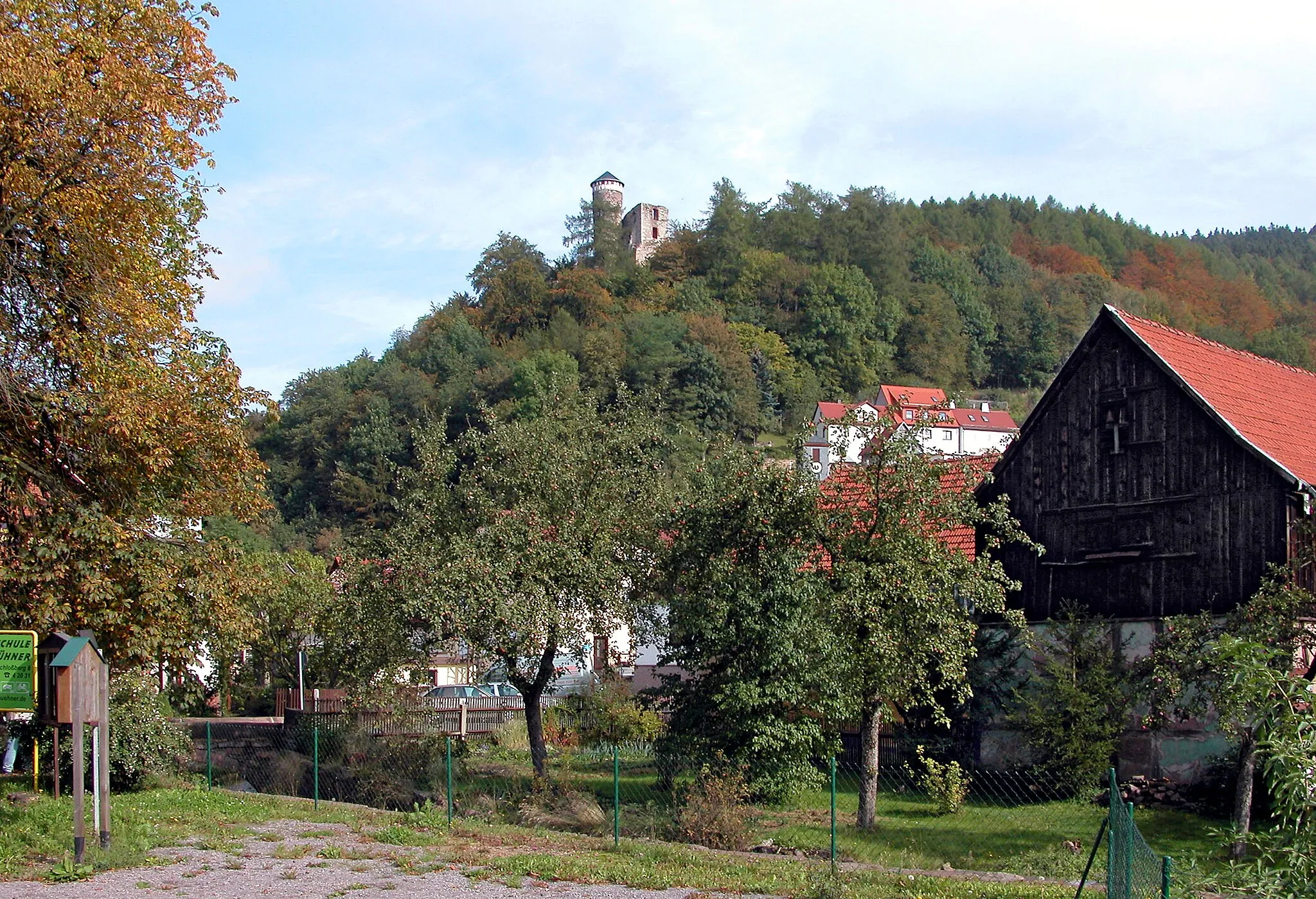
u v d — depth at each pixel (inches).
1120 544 908.0
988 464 817.5
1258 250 7116.1
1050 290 5123.0
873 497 678.5
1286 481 803.4
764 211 5300.2
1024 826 699.4
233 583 725.9
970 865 566.9
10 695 514.6
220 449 713.0
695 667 741.3
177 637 695.7
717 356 3629.4
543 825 663.1
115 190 668.7
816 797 817.5
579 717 1199.6
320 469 3211.1
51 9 666.2
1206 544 852.0
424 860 532.1
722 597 705.6
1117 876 375.6
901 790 847.7
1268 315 5059.1
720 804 629.9
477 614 809.5
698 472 773.3
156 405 658.2
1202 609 847.7
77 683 509.4
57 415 656.4
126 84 661.9
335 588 1027.3
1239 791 615.8
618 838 580.7
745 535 722.2
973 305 4832.7
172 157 709.9
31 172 633.0
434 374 3555.6
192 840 584.4
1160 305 4842.5
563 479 879.7
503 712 1259.8
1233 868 309.6
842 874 507.8
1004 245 5880.9
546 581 839.1
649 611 896.9
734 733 697.0
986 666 916.6
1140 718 789.9
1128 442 912.3
